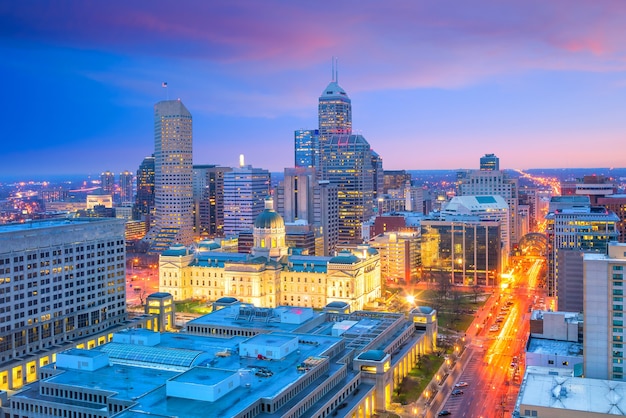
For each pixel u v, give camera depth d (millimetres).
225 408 185250
